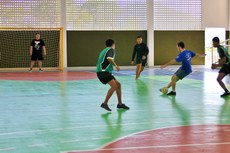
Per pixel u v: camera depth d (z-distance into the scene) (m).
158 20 28.19
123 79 18.97
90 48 27.58
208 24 28.64
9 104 11.51
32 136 7.55
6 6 26.20
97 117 9.49
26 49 26.47
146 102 11.80
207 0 28.56
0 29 25.98
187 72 13.18
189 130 8.02
